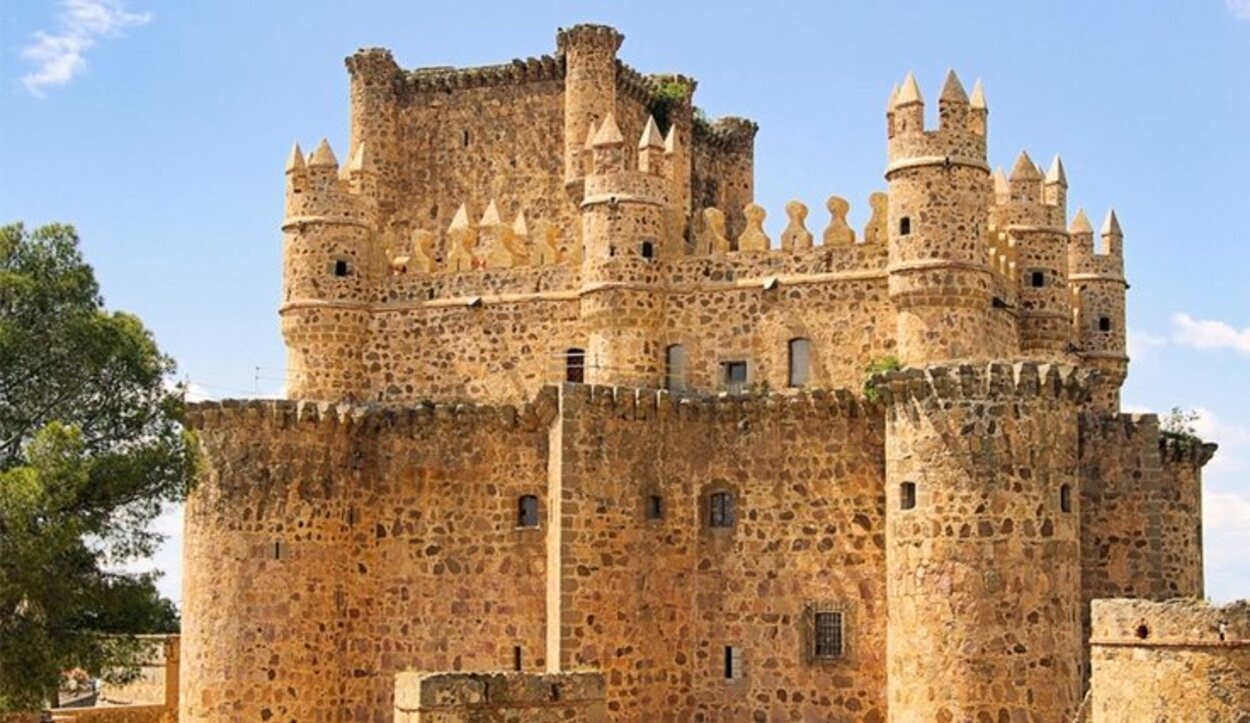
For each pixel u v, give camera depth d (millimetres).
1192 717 48562
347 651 69938
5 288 60375
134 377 62031
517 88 79812
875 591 64500
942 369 60562
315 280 72000
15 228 62062
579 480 65062
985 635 59500
